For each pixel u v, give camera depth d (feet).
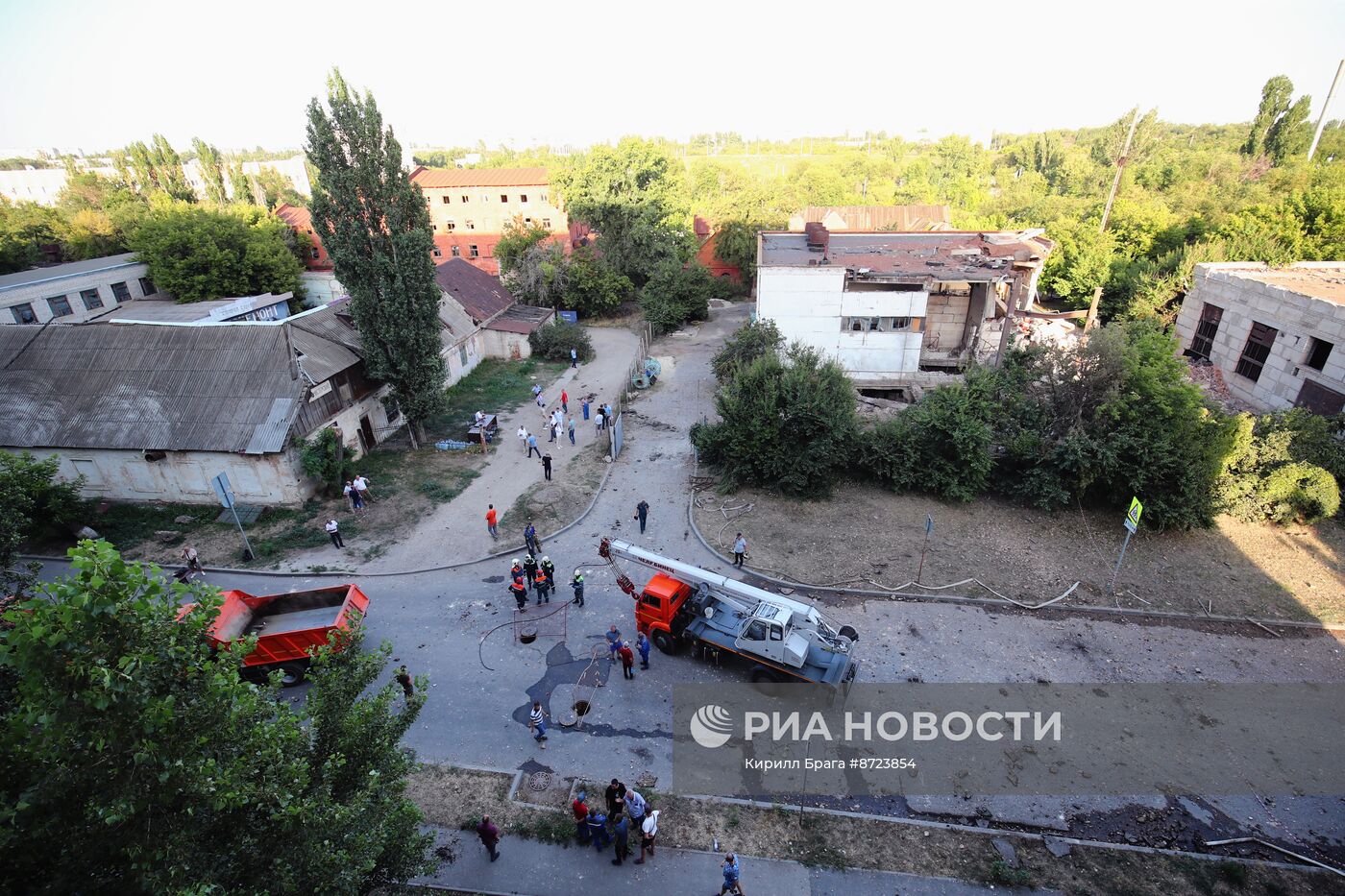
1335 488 78.13
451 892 41.24
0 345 88.28
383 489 91.20
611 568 69.15
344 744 30.55
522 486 93.45
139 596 22.58
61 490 76.43
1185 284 143.84
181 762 21.76
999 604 68.49
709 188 412.77
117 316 143.84
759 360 92.68
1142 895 41.19
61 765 21.50
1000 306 127.75
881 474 90.99
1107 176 285.02
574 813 45.32
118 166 251.80
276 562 74.69
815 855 43.68
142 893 22.58
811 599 69.00
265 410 83.25
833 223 214.28
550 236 214.07
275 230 190.49
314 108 84.02
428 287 94.63
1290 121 265.75
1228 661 60.80
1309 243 148.36
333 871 25.48
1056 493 82.79
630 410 124.06
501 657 61.00
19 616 21.02
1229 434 79.97
